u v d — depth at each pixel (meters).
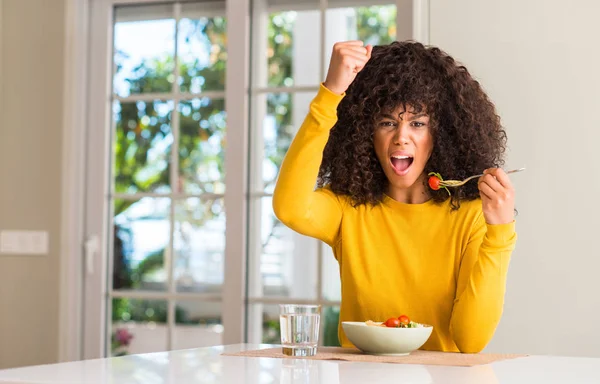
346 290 1.62
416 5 2.87
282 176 1.52
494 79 2.77
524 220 2.72
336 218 1.64
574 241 2.67
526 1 2.75
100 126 3.49
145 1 3.46
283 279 3.19
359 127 1.63
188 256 3.39
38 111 3.49
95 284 3.46
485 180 1.43
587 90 2.69
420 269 1.57
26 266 3.47
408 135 1.58
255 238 3.24
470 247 1.55
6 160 3.52
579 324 2.66
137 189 3.47
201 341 3.36
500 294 1.46
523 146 2.74
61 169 3.45
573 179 2.69
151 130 3.46
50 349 3.43
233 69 3.26
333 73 1.45
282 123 3.23
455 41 2.82
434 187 1.51
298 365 1.16
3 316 3.48
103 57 3.49
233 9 3.27
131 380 0.98
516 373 1.10
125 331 3.46
